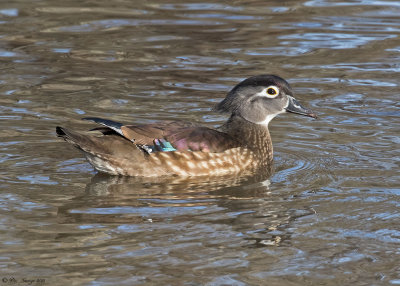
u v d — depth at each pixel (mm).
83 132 14523
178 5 24703
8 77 17969
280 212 10797
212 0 25391
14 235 9781
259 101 13781
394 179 12242
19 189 11602
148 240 9695
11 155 13266
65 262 9016
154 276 8703
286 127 15336
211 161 12766
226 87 17578
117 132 12469
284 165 13219
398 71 18828
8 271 8742
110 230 10016
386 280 8695
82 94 16984
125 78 18203
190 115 15750
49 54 19844
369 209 10906
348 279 8719
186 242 9648
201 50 20406
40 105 16141
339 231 10086
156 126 12781
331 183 12133
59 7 24188
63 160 13164
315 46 20734
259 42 21078
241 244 9625
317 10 24188
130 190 11773
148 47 20609
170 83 17891
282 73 18562
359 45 20797
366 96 17078
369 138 14500
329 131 15000
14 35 21219
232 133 13789
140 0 25375
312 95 17125
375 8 24328
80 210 10758
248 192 11773
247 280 8656
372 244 9680
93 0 25188
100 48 20469
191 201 11273
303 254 9375
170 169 12562
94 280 8586
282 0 25438
